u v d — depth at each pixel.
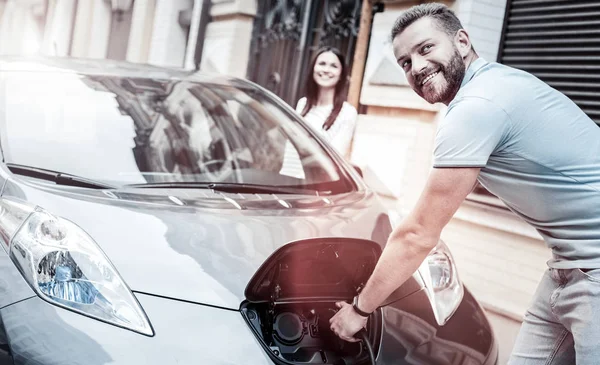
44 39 12.97
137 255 2.22
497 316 4.47
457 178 2.02
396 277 2.14
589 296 2.05
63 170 2.66
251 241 2.38
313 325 2.37
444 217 2.06
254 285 2.27
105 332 2.03
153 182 2.75
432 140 5.19
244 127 3.30
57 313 2.07
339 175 3.14
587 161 2.09
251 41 7.81
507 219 4.49
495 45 4.93
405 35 2.18
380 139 5.62
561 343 2.23
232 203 2.68
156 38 9.35
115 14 10.86
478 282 4.65
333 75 4.64
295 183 3.04
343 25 6.45
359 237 2.56
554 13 4.59
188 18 9.01
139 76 3.44
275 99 3.62
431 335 2.40
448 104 2.24
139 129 3.02
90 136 2.88
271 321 2.29
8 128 2.79
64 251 2.18
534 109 2.05
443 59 2.14
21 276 2.16
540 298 2.27
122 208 2.44
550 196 2.10
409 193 5.31
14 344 2.04
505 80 2.07
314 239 2.46
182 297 2.14
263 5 7.76
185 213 2.49
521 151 2.07
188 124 3.18
